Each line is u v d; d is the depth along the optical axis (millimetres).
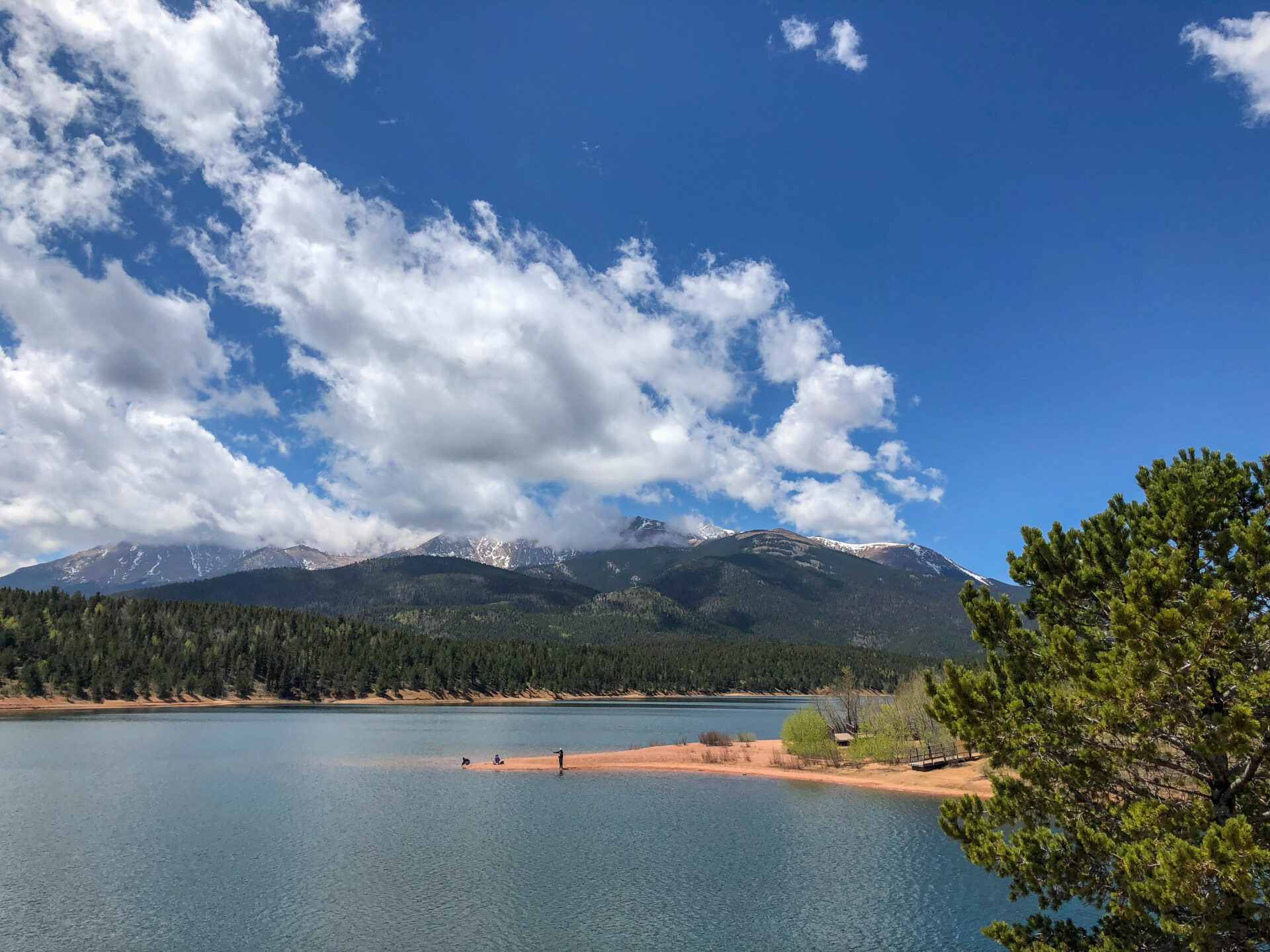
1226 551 16781
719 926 36406
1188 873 13820
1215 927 13867
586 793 73500
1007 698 18625
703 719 195000
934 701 19766
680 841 53844
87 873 44438
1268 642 15547
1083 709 16859
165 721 160500
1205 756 14969
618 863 47625
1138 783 17094
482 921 36812
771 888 42500
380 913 37938
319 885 42438
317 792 73188
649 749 106375
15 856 48281
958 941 34625
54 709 183750
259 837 53938
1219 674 15391
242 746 112062
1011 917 37812
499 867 46625
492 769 89938
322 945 33781
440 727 157000
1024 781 18328
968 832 18859
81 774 83312
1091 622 19078
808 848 51562
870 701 99188
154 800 68000
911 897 40969
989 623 19797
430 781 80562
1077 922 36781
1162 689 14977
